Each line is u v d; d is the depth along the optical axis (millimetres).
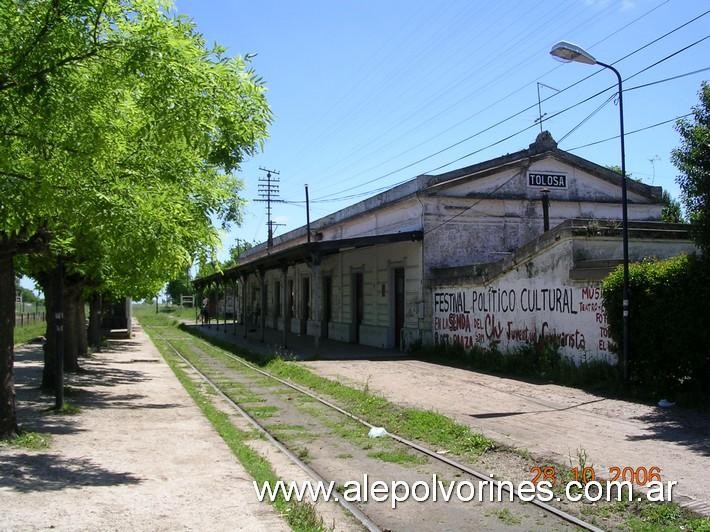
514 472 7457
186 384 15406
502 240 22125
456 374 16109
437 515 6031
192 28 6859
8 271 8344
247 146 8477
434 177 21609
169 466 7297
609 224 14812
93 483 6434
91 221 7480
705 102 10766
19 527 5027
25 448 7883
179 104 6398
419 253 21625
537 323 15805
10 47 6129
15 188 6785
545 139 22828
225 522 5336
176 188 8844
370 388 13859
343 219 29094
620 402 11602
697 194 10633
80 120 6578
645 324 12031
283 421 10883
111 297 26406
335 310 30484
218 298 64625
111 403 12117
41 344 27281
